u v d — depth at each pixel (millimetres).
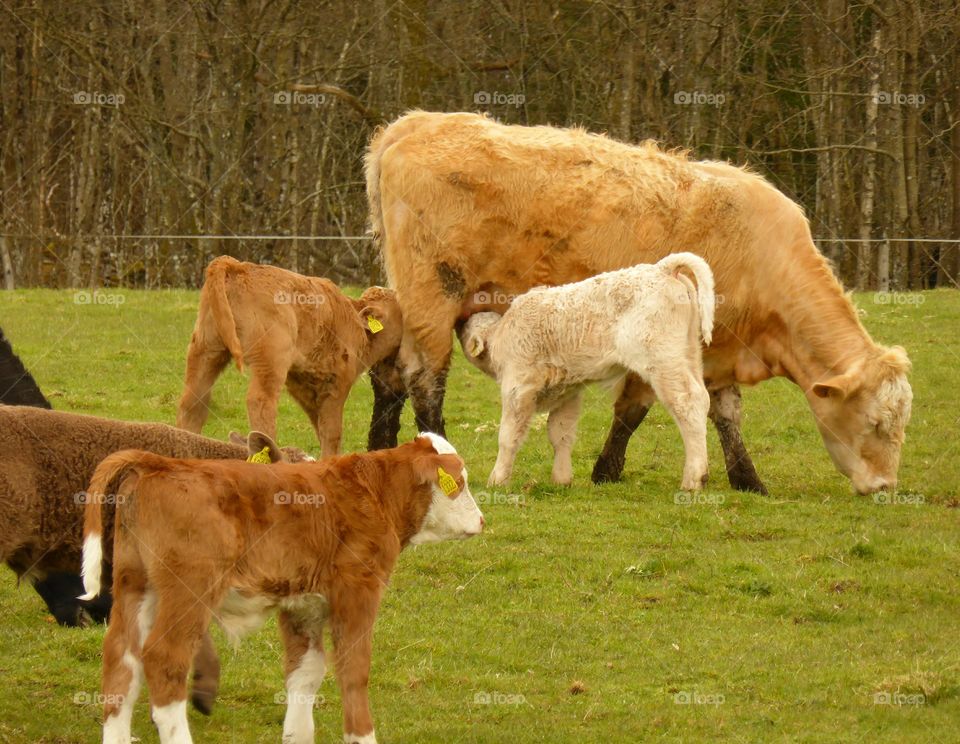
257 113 36219
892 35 32938
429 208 14930
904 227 33375
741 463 14500
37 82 40031
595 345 13539
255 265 14023
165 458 7234
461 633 10188
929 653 9883
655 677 9430
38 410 8875
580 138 15172
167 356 20156
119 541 7191
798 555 12070
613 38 32469
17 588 10938
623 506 13445
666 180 14797
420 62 33000
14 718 8227
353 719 7480
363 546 7609
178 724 6941
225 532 7105
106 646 7113
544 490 13906
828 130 35125
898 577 11500
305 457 9289
